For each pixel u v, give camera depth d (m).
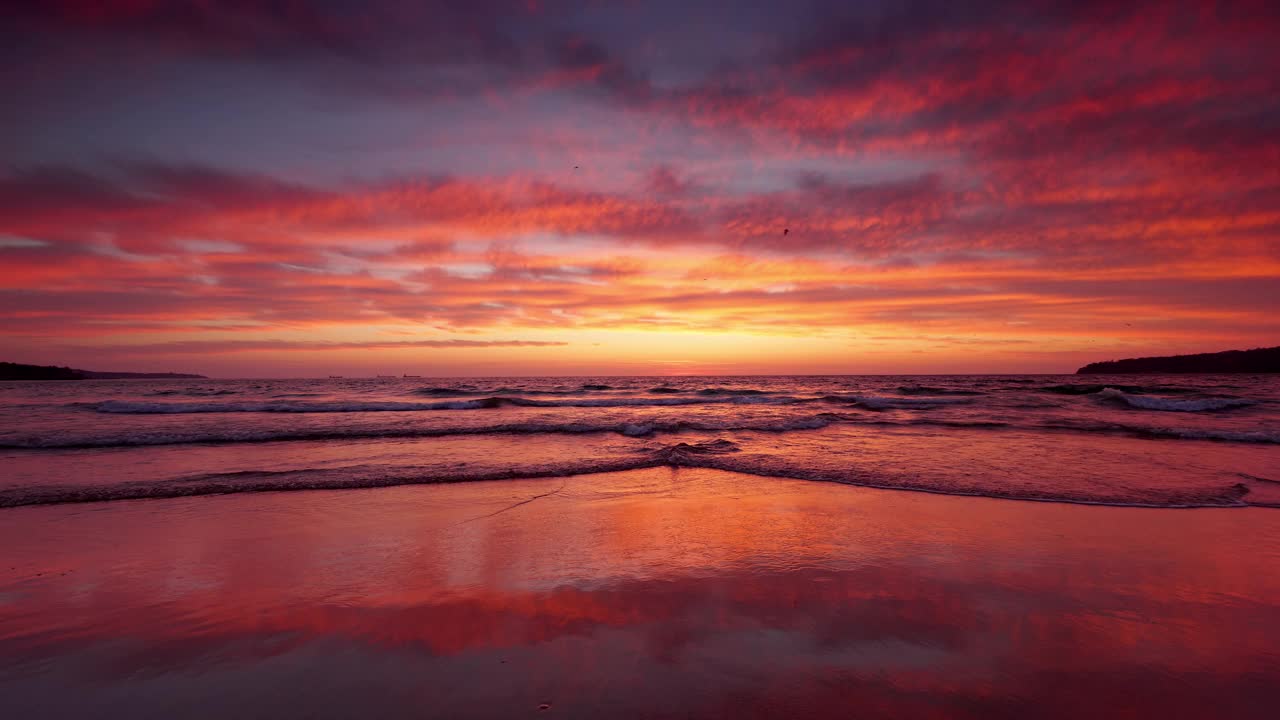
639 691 3.05
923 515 6.88
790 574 4.89
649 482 8.82
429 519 6.71
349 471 9.48
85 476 9.08
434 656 3.46
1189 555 5.37
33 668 3.32
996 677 3.21
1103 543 5.75
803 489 8.34
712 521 6.64
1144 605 4.23
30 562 5.16
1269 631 3.80
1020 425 16.84
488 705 2.92
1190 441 13.29
